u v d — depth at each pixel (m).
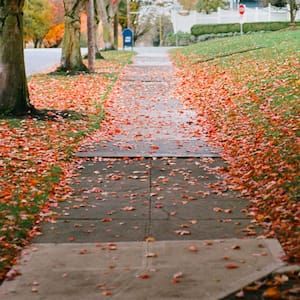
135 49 46.56
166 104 19.25
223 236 7.96
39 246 7.79
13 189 9.92
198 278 6.64
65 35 27.58
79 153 12.61
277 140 12.30
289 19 51.47
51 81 24.38
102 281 6.68
